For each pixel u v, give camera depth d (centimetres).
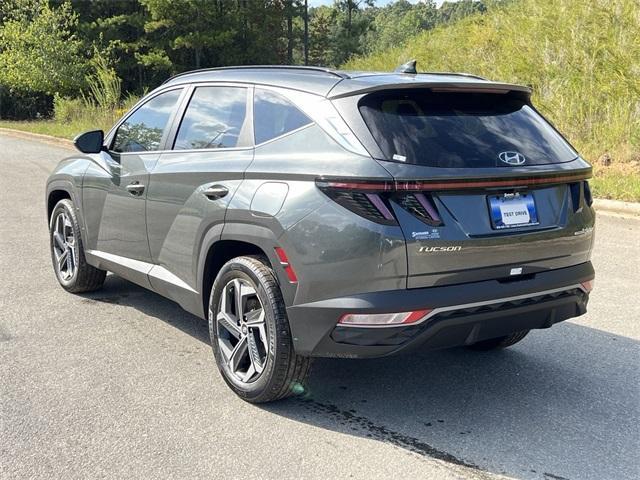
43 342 482
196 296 429
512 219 350
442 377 432
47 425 358
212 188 401
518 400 398
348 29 4800
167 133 474
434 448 339
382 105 347
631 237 824
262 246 363
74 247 583
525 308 357
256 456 329
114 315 545
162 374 428
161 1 3912
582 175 383
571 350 479
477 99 379
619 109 1258
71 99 3447
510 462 326
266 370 368
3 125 3150
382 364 455
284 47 4831
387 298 322
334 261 329
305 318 344
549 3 1744
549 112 1355
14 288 616
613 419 374
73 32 4169
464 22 2156
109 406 382
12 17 3750
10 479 306
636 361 459
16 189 1243
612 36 1445
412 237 321
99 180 530
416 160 328
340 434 353
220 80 446
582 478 313
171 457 327
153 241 470
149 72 4553
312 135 359
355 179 323
